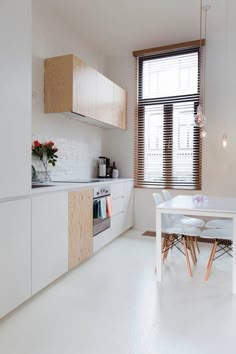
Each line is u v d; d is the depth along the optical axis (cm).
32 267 205
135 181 436
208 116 384
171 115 412
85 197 284
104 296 219
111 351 155
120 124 414
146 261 297
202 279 250
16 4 181
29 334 171
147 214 429
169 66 411
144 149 431
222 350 156
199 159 394
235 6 303
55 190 233
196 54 393
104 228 334
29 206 200
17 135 186
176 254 319
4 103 173
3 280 178
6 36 173
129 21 336
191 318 188
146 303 208
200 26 347
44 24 301
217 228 278
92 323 183
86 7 305
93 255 316
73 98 291
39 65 294
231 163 373
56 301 211
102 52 428
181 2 296
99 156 432
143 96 429
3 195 175
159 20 334
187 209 237
